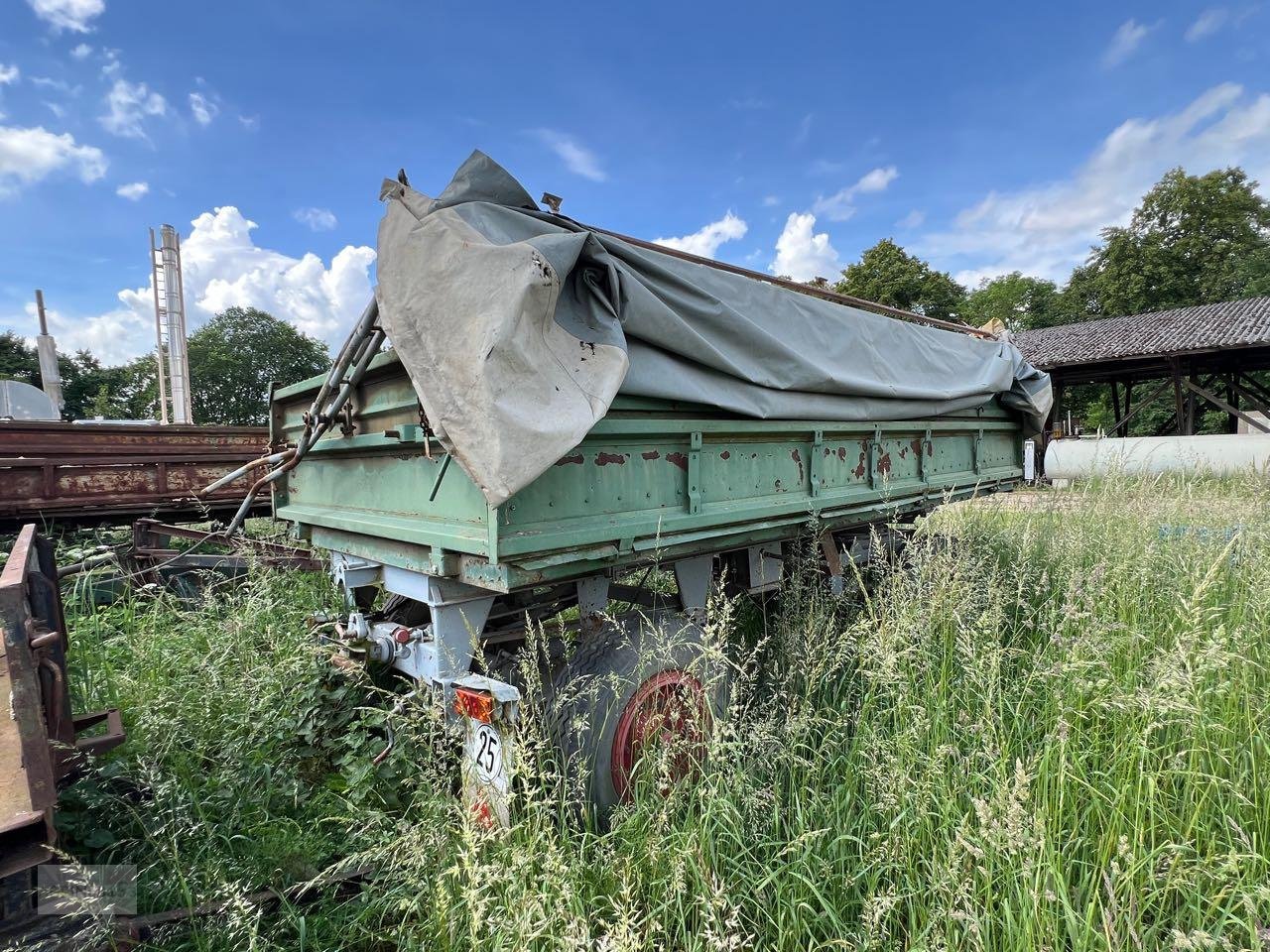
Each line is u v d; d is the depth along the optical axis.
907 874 2.03
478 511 2.33
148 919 1.92
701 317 2.97
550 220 2.65
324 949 2.01
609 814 2.46
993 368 5.51
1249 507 4.97
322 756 3.02
